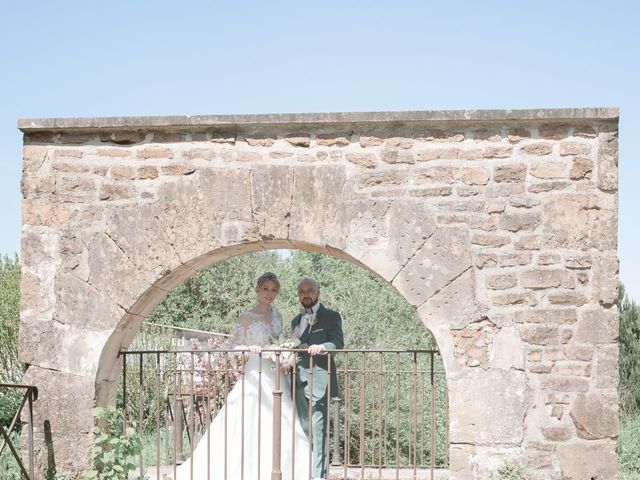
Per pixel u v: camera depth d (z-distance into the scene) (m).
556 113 5.80
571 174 5.85
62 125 6.20
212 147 6.15
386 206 5.95
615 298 5.72
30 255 6.27
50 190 6.28
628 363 13.45
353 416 11.71
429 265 5.89
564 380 5.72
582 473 5.66
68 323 6.21
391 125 6.00
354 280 14.01
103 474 5.88
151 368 11.41
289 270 16.31
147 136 6.23
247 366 6.60
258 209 6.06
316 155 6.05
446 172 5.93
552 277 5.79
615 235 5.79
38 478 6.13
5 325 11.53
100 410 6.02
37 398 6.20
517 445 5.71
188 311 15.25
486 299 5.82
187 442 9.66
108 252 6.20
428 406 11.44
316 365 6.48
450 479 5.75
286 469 6.32
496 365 5.77
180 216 6.13
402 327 13.55
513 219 5.86
